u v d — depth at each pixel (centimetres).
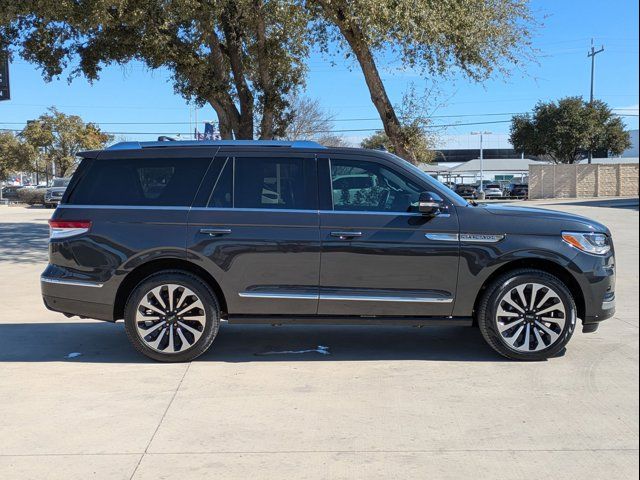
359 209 577
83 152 602
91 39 1484
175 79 1592
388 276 571
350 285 572
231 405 476
